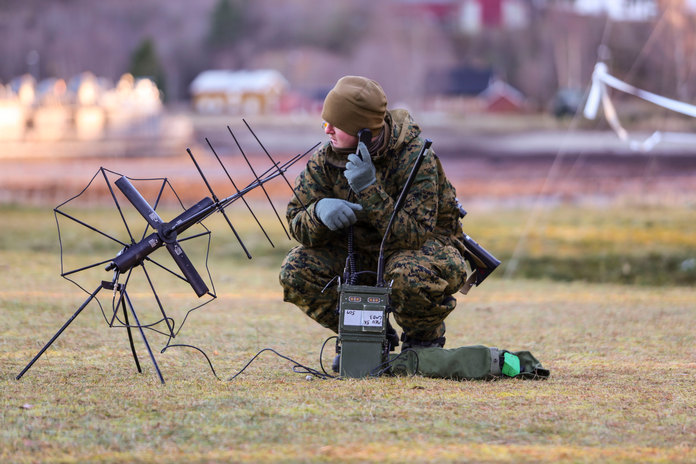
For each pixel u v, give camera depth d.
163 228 10.53
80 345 13.13
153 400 9.33
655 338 14.79
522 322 16.81
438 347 11.26
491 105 194.00
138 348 13.05
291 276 11.28
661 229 32.75
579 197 46.31
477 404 9.28
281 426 8.31
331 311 11.49
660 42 58.75
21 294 18.38
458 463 7.26
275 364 12.03
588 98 34.38
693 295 21.36
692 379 11.07
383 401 9.33
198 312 17.28
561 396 9.80
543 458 7.44
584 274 25.72
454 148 89.25
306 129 121.44
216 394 9.70
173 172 61.34
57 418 8.58
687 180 51.62
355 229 11.19
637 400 9.67
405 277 10.80
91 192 48.47
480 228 34.97
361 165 10.39
